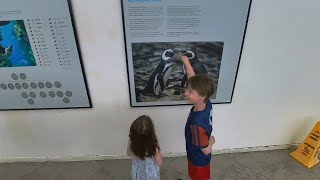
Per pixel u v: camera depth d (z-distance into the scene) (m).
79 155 2.51
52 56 1.91
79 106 2.17
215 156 2.58
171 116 2.30
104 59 1.97
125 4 1.73
